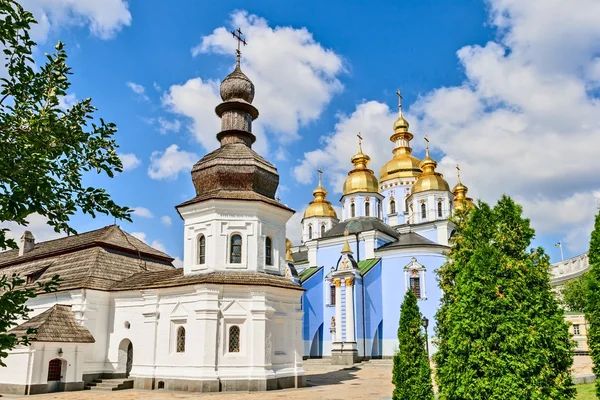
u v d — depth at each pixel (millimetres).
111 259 35469
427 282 49406
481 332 12789
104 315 32219
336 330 48062
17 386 27281
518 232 13883
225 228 29625
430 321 48125
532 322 12711
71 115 8172
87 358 30688
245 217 29938
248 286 28094
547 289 13352
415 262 50219
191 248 30172
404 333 17531
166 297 29594
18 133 7574
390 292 51062
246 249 29562
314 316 53000
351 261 49344
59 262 37062
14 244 7203
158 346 29109
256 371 26984
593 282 18422
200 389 26141
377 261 52125
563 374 12734
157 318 29594
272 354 28156
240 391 26422
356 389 28141
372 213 61219
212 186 31438
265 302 28141
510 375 12250
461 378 12906
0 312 7098
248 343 27438
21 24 7473
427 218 59719
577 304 53156
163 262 39781
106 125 8414
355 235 56250
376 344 49844
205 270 29109
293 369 29203
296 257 75250
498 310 12820
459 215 24625
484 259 13352
